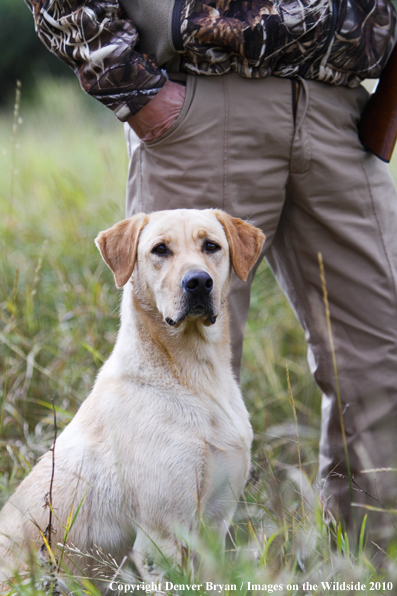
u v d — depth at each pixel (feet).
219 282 9.07
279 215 9.75
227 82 8.80
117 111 8.87
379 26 9.16
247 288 10.14
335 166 9.37
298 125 9.04
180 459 8.15
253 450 12.25
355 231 9.71
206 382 8.85
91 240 16.38
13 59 50.47
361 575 7.64
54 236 16.88
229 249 9.50
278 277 11.02
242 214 9.42
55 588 7.50
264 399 13.48
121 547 8.66
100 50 8.57
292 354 14.60
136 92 8.68
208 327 8.90
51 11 8.80
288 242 10.30
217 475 8.52
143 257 9.13
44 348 13.51
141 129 9.06
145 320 9.00
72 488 8.59
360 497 10.11
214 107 8.81
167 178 9.24
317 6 8.52
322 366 10.41
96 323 13.91
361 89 9.80
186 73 8.91
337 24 8.71
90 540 8.54
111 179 18.63
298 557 8.16
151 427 8.32
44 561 7.55
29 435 12.00
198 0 8.48
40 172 21.45
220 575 7.42
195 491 8.20
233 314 10.07
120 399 8.70
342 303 10.06
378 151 9.43
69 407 12.17
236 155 9.01
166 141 9.01
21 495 8.90
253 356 14.35
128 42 8.58
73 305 14.51
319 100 9.10
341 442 10.36
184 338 8.71
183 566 7.77
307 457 12.29
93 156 23.04
